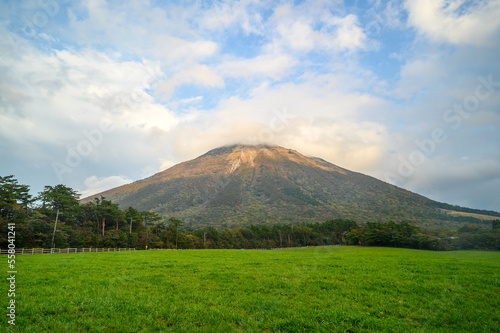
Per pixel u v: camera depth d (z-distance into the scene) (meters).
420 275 17.98
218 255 37.09
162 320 9.18
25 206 58.50
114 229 84.31
